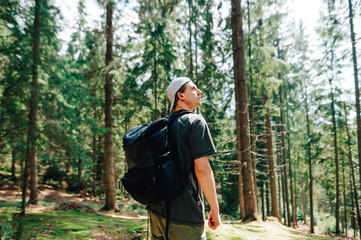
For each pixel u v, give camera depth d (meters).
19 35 5.09
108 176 10.62
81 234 4.34
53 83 5.96
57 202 14.41
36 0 5.36
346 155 15.72
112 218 7.67
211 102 13.44
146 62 10.29
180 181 1.13
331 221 24.80
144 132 1.20
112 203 10.47
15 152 5.31
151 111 12.38
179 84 1.40
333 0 10.60
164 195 1.10
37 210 7.80
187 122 1.17
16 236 2.74
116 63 10.17
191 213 1.14
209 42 11.33
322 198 31.98
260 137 16.67
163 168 1.12
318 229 20.19
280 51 15.92
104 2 7.09
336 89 14.50
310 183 16.30
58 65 6.00
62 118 6.27
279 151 20.02
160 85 10.88
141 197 1.16
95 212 8.60
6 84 5.29
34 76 5.55
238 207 21.89
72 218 6.51
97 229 4.97
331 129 15.32
